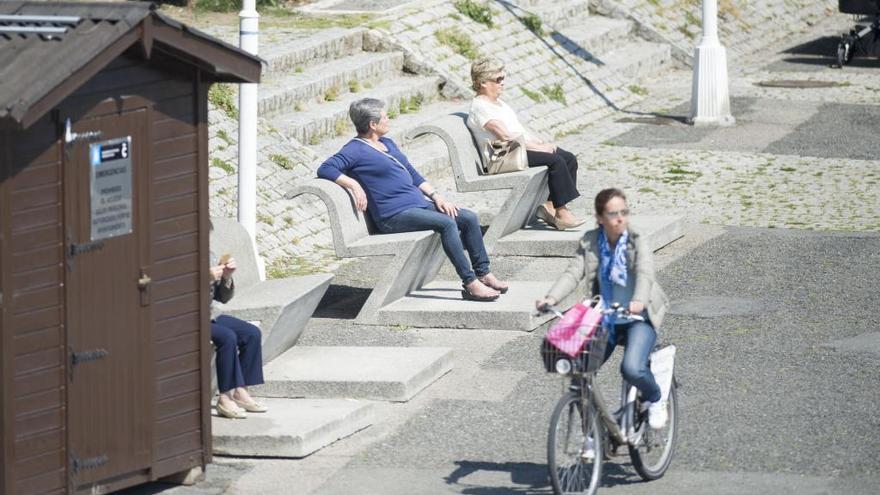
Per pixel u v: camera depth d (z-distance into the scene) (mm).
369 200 36219
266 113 50250
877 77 74500
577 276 24625
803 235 43844
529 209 42281
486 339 34281
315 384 29781
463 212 36562
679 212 47281
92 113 22906
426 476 25703
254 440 26828
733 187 50938
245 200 36438
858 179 52000
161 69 24062
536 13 71875
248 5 35906
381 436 27984
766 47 84688
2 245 21906
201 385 25453
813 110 65812
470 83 61062
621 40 76688
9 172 21828
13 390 22266
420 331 34938
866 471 25281
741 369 31438
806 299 36938
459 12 67000
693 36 80688
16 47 21922
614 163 55031
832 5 98875
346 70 56625
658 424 24516
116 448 24000
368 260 42000
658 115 65062
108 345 23641
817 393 29703
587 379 23734
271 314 29328
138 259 24000
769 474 25281
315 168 47781
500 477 25578
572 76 67000
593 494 23969
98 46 21547
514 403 29719
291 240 42938
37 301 22500
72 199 22766
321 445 27359
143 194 23953
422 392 30516
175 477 25578
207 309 25375
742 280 39000
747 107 66750
